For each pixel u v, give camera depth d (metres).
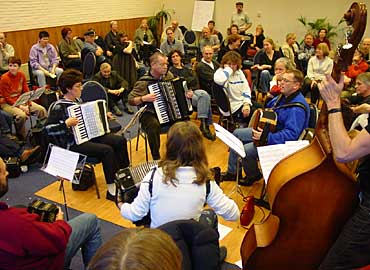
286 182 1.94
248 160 3.58
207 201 2.00
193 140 1.87
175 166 1.86
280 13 9.70
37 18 7.53
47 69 6.60
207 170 1.91
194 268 1.52
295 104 3.10
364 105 3.26
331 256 1.79
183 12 10.81
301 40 9.67
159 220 1.91
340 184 1.89
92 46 7.48
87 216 2.20
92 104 3.51
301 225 2.01
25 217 1.63
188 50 9.25
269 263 2.15
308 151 1.96
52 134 3.31
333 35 8.90
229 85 4.66
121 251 0.71
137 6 10.27
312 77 6.16
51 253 1.70
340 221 1.96
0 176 1.74
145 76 4.10
